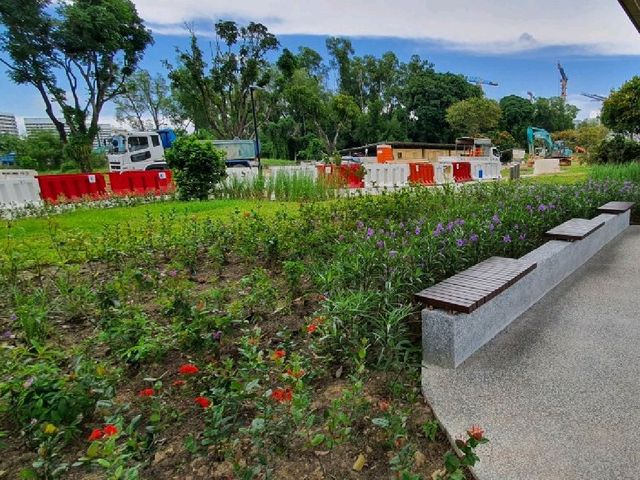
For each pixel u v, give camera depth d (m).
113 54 30.00
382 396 1.88
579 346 2.35
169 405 1.80
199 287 3.25
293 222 4.71
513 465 1.46
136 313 2.40
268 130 51.47
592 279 3.58
